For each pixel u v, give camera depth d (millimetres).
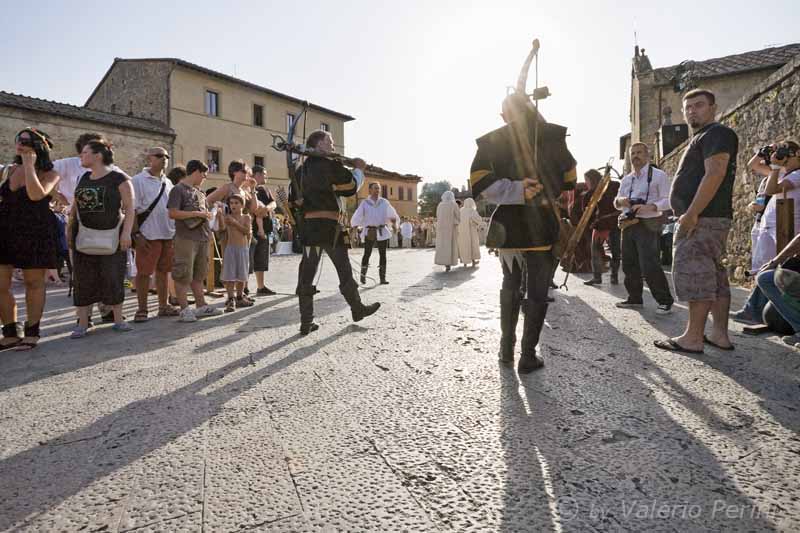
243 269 5258
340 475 1646
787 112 5684
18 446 1926
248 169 5801
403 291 6605
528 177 2674
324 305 5414
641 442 1863
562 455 1771
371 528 1354
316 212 3879
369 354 3227
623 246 5012
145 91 26797
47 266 3701
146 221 4695
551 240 2701
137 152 21906
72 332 4230
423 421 2096
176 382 2693
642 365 2893
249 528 1360
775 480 1570
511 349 2961
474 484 1578
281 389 2537
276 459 1765
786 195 4035
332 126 37312
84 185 3945
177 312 5109
